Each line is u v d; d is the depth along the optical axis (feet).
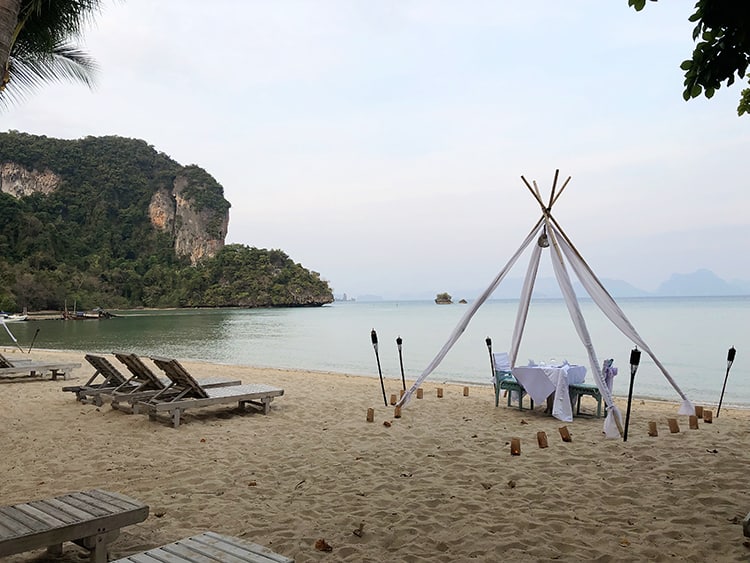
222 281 447.01
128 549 12.60
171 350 89.15
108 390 30.68
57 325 189.67
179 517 14.61
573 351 80.64
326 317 258.37
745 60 10.03
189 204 577.02
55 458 20.35
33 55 21.44
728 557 12.23
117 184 557.74
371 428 25.45
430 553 12.57
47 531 10.12
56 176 543.39
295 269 475.31
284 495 16.42
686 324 142.72
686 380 50.90
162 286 437.17
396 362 69.41
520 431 24.75
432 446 22.16
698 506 15.33
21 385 38.63
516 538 13.33
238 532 13.66
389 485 17.29
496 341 101.30
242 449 21.70
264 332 144.36
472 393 37.47
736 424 26.58
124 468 19.10
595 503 15.69
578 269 26.61
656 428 25.13
